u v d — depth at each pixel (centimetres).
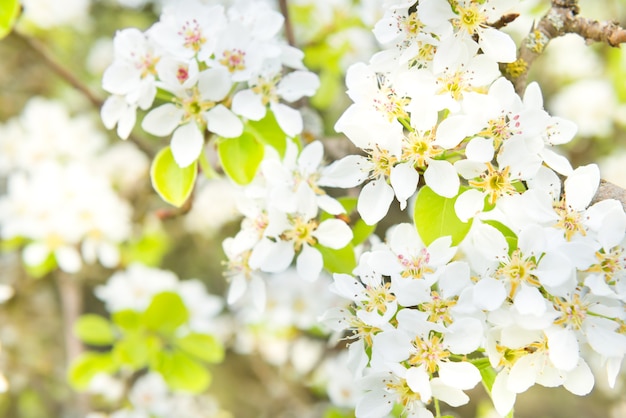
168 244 104
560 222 59
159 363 77
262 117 63
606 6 89
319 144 64
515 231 59
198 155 63
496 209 60
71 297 99
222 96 63
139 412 92
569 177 59
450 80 60
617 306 58
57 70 78
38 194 84
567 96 99
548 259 58
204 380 77
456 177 59
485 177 59
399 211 96
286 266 63
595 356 89
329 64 83
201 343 77
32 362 110
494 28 61
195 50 63
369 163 60
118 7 113
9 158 97
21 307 110
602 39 62
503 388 59
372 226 65
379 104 60
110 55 110
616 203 58
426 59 60
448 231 60
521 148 59
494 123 59
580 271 59
